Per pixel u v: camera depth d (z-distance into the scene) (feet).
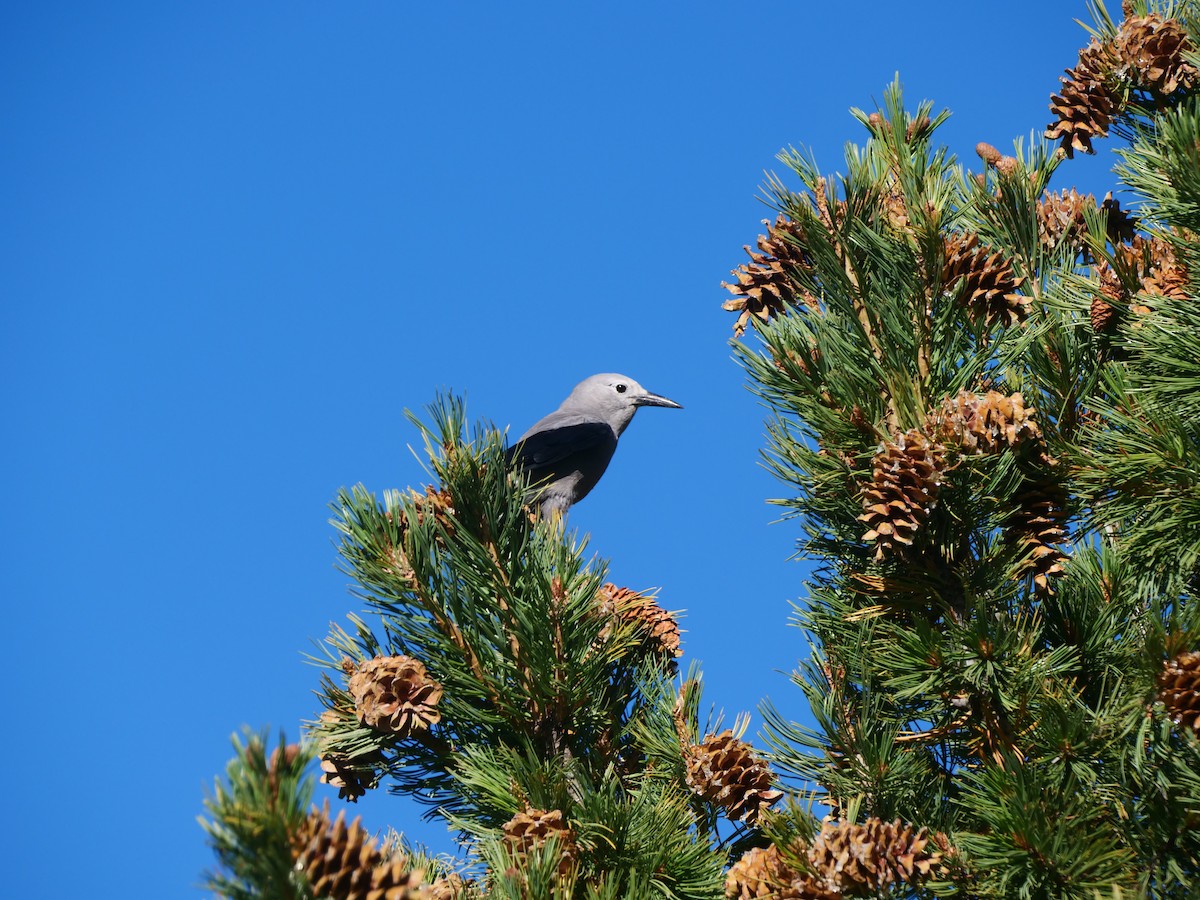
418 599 21.67
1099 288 22.21
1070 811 16.61
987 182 24.88
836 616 21.03
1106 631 19.25
